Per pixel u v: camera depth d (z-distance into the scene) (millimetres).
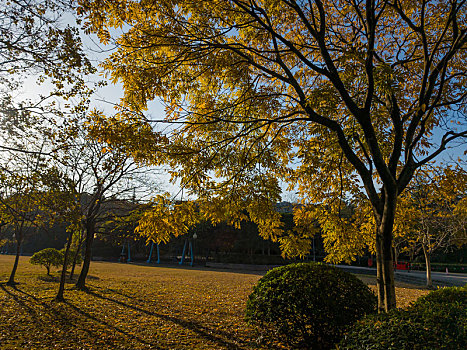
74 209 7715
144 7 5344
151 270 28344
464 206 8492
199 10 5879
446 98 6863
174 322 8258
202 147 6496
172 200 6258
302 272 5867
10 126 6398
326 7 7473
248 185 6816
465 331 3008
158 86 5539
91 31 5066
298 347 5598
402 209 7578
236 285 17156
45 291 13352
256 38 6684
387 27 7641
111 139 5242
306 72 7965
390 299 5000
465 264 36156
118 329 7512
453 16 5363
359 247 7547
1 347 6066
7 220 8703
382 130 7332
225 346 6254
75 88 6445
